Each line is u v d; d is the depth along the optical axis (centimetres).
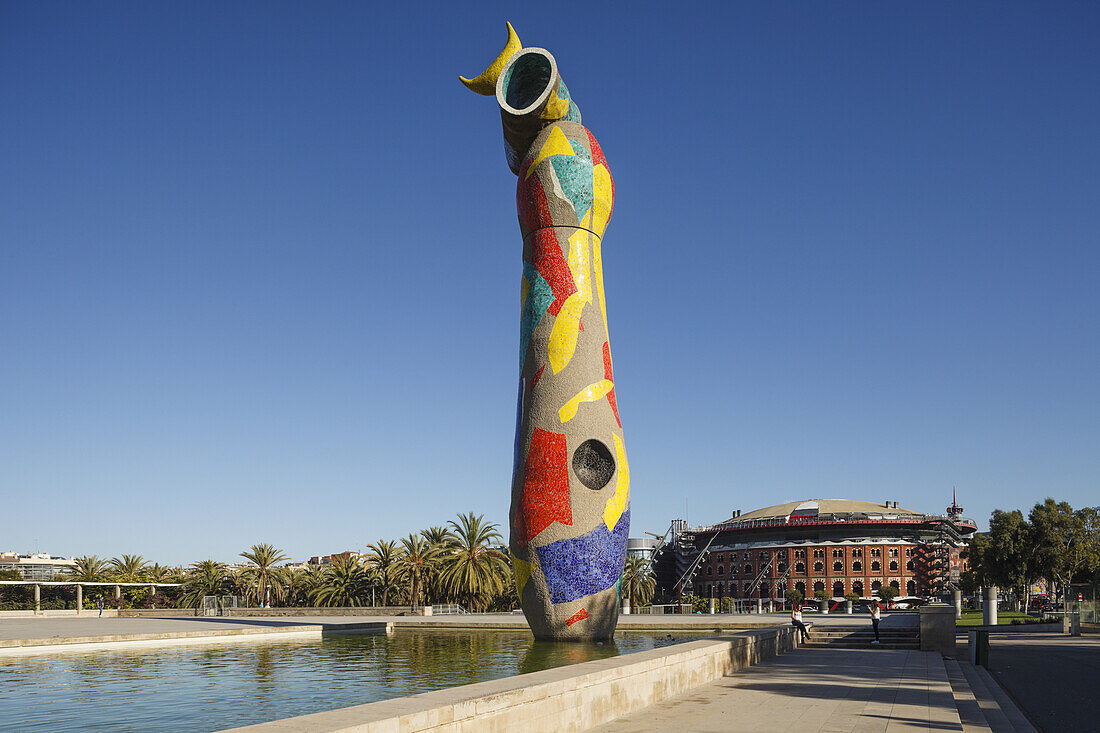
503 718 1084
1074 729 1559
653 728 1346
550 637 3048
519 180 3362
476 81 3491
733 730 1330
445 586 7844
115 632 4272
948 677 2184
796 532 16075
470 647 3306
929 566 15125
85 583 8594
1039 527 8788
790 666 2367
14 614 7956
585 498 3038
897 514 16375
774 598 15500
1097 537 9188
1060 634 4981
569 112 3375
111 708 1848
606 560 3039
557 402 3102
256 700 1942
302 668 2589
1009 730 1461
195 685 2212
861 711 1527
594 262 3291
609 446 3089
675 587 17025
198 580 10262
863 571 15325
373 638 4012
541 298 3222
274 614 7194
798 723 1395
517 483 3141
